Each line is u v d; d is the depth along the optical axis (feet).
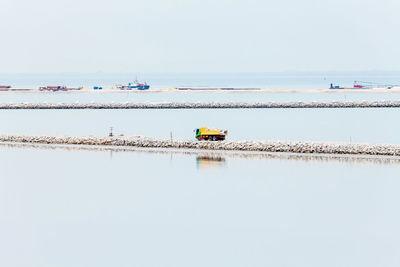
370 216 522.88
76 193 603.26
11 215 534.78
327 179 638.94
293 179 642.63
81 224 510.17
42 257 440.04
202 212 536.83
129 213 536.42
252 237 475.72
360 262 428.97
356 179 636.89
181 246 458.09
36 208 554.87
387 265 424.05
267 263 426.92
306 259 434.71
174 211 540.11
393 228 495.00
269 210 540.93
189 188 612.29
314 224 505.25
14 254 445.78
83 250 452.76
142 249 453.99
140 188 615.98
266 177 651.25
